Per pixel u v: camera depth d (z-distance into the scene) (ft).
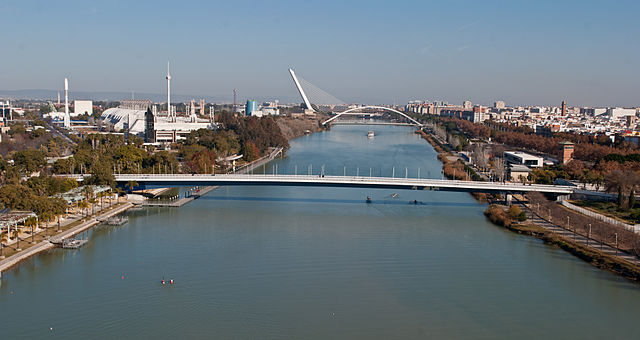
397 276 480.23
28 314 396.57
